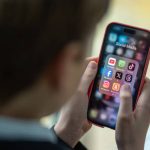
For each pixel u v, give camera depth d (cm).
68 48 50
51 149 50
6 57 49
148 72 97
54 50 49
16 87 50
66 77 52
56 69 51
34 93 50
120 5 120
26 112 51
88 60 78
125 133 75
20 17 48
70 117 75
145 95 78
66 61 51
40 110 52
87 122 79
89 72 77
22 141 49
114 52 79
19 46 49
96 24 51
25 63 49
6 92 50
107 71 79
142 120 77
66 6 49
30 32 49
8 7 48
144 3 120
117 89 78
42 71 50
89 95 78
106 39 79
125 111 74
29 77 49
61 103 53
